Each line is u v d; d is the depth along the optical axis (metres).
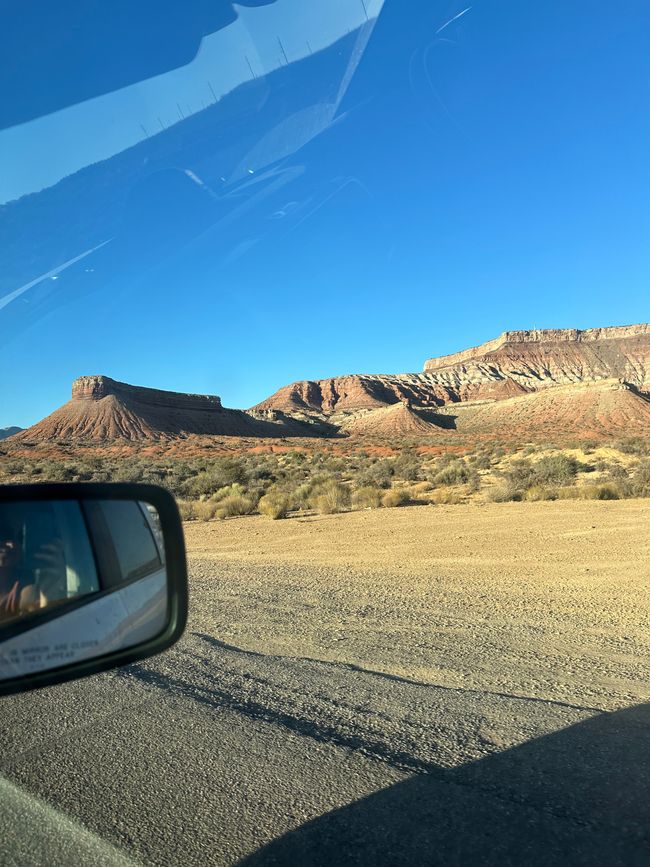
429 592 10.08
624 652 6.64
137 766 4.29
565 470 33.19
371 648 6.96
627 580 10.52
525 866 3.10
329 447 107.00
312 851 3.29
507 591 10.01
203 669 6.34
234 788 3.96
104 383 196.25
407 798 3.76
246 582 11.34
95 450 115.56
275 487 36.31
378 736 4.64
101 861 3.27
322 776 4.07
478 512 22.53
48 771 4.25
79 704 5.45
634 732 4.57
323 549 15.51
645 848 3.20
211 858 3.27
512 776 3.97
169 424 197.12
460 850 3.23
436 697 5.39
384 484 34.03
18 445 130.38
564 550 13.87
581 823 3.43
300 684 5.82
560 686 5.61
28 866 3.25
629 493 26.42
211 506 27.66
